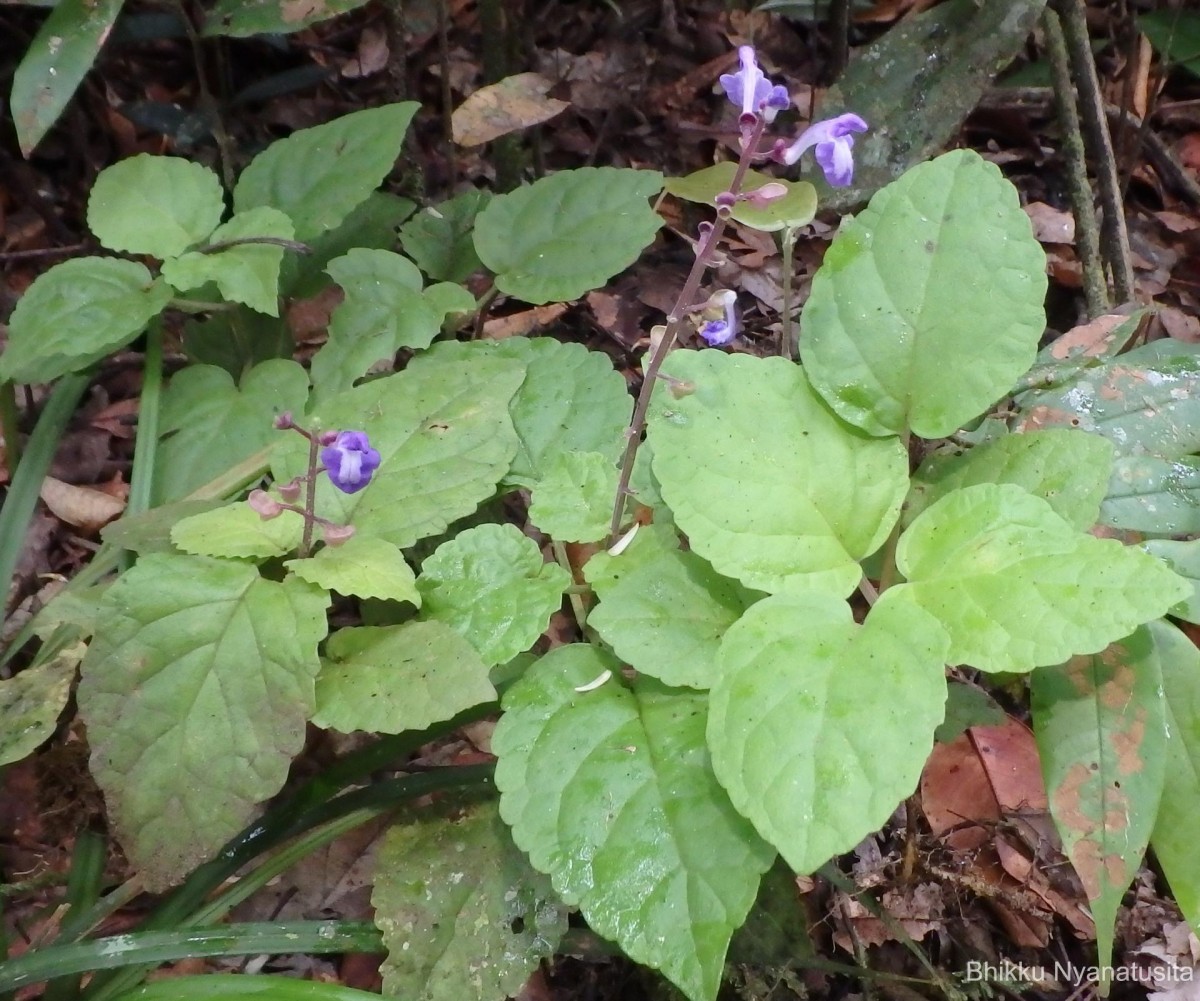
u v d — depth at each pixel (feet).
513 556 0.83
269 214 1.06
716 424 0.79
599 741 0.72
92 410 1.33
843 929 0.94
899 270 0.79
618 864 0.67
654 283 1.50
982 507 0.72
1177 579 0.62
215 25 1.22
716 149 1.70
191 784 0.74
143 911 0.94
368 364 1.06
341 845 0.99
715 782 0.68
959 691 0.90
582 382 1.01
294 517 0.86
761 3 1.72
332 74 1.62
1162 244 1.58
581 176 1.18
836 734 0.62
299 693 0.75
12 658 1.05
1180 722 0.73
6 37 1.48
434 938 0.78
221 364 1.23
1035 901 0.95
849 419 0.79
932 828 0.99
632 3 1.86
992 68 1.26
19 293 1.44
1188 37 1.41
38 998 0.89
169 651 0.76
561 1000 0.92
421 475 0.90
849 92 1.33
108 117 1.56
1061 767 0.73
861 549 0.77
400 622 0.94
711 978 0.62
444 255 1.27
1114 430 0.88
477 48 1.78
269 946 0.78
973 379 0.77
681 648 0.74
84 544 1.22
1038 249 0.76
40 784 0.91
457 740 1.05
